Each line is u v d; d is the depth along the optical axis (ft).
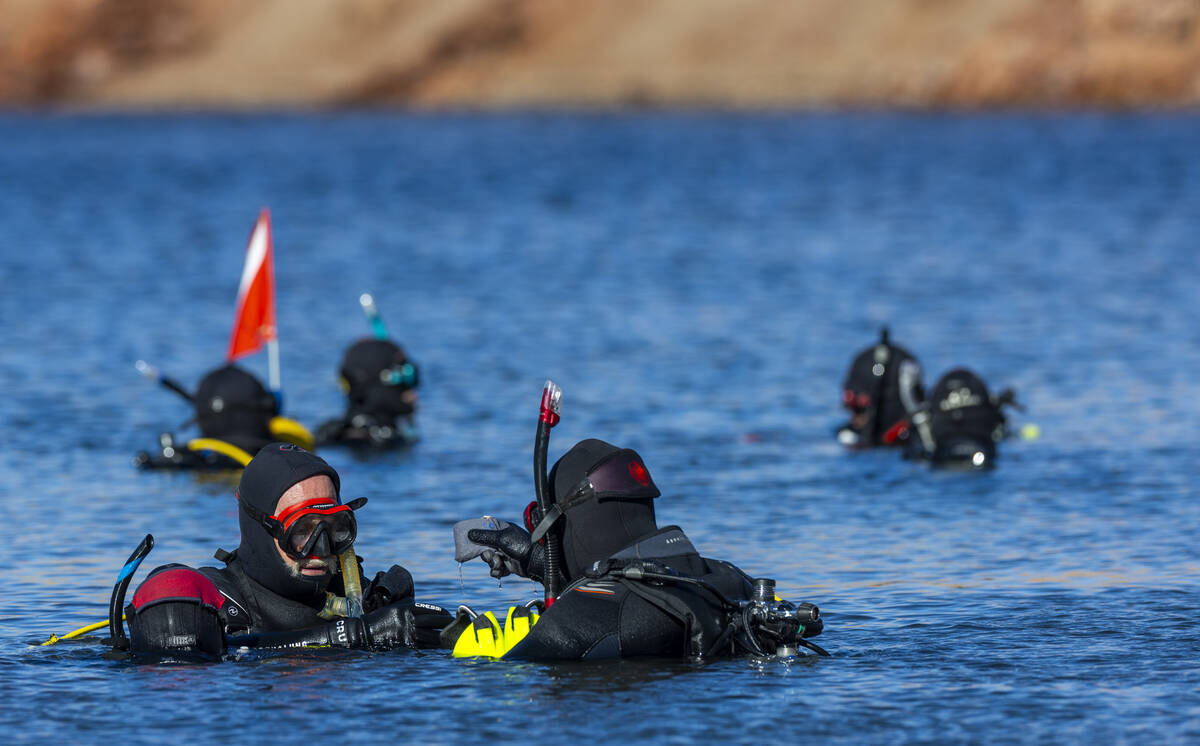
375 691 96.37
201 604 105.91
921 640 108.17
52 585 129.49
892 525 151.84
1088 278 393.50
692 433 206.90
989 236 513.86
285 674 100.53
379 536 148.15
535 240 517.96
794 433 207.21
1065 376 252.01
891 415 197.67
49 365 267.18
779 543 143.95
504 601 123.75
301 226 577.43
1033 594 122.42
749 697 94.02
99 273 422.00
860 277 403.54
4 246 501.56
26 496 168.35
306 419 226.17
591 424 214.07
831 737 86.94
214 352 286.46
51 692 96.89
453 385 249.55
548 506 104.88
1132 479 173.78
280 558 108.68
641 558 103.76
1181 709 91.30
